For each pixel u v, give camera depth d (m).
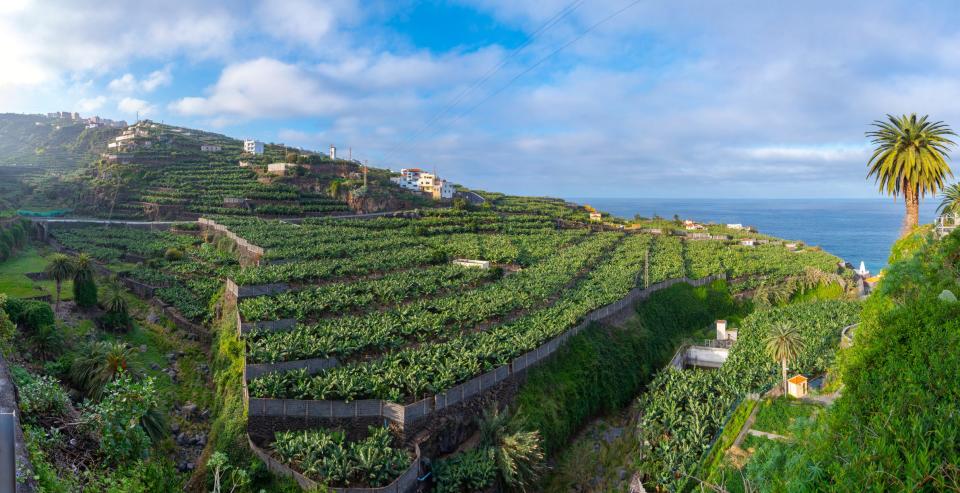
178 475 39.50
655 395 56.28
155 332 66.81
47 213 136.88
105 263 95.56
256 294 63.59
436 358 49.22
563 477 47.81
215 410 49.25
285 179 158.00
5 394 21.27
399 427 40.53
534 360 56.03
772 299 107.25
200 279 81.75
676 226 197.38
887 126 58.47
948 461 14.35
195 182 155.38
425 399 42.34
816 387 52.47
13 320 49.09
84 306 65.25
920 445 15.09
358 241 102.69
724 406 49.44
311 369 46.47
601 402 61.66
